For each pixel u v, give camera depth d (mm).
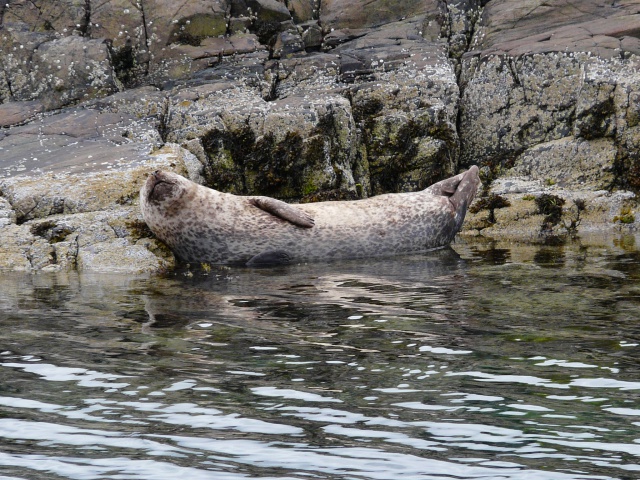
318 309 26062
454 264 34438
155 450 15203
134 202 38188
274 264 36000
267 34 53781
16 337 23047
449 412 16797
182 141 44750
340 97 46594
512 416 16531
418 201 39094
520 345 21375
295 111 44625
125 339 22672
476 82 49156
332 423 16344
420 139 46969
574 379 18578
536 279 30328
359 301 27172
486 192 45594
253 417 16703
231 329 23641
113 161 40875
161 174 35469
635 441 15250
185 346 21875
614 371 19047
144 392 18234
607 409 16766
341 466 14492
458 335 22500
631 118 45500
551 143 46906
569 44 48375
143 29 51594
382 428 16062
